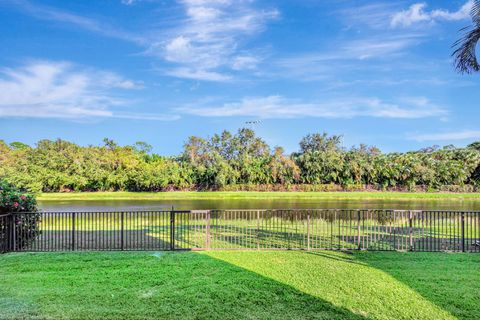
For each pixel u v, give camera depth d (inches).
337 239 403.2
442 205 1237.7
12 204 337.1
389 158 1878.7
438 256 305.9
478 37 308.0
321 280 238.2
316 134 2252.7
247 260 290.4
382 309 191.3
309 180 1814.7
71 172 1689.2
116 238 406.0
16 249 334.0
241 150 1900.8
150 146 2506.2
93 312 186.5
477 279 241.3
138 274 251.6
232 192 1684.3
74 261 286.7
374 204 1268.5
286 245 365.4
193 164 1760.6
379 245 370.6
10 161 1680.6
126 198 1509.6
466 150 1974.7
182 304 197.5
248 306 194.7
